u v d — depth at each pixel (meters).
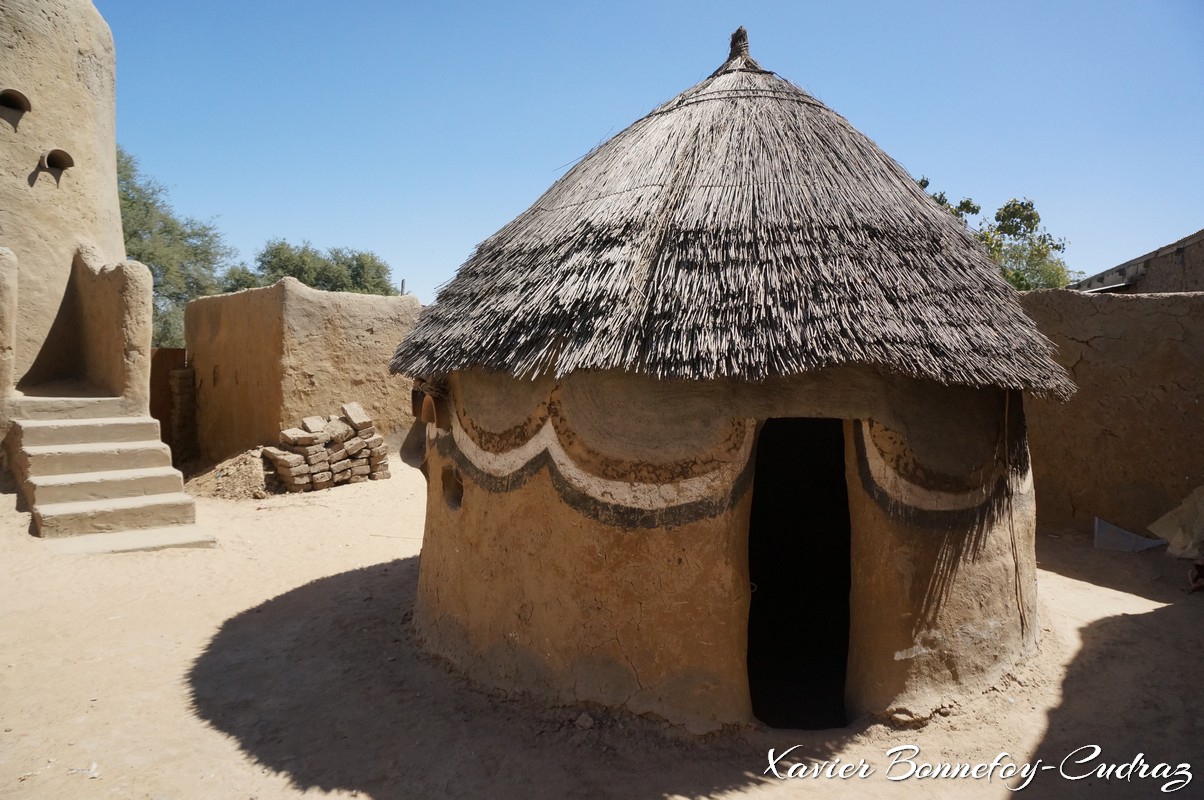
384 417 11.88
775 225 4.25
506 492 4.38
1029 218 25.34
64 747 3.93
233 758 3.84
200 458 12.84
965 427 4.33
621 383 4.01
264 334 11.09
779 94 5.32
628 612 3.97
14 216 9.05
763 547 7.37
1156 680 4.53
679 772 3.63
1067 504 8.20
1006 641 4.44
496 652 4.38
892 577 4.06
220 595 6.42
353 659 4.99
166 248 23.16
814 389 3.94
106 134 10.38
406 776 3.66
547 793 3.50
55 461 7.75
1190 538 7.08
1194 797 3.50
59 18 9.55
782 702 4.80
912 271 4.23
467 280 5.25
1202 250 12.05
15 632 5.41
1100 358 7.93
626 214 4.45
